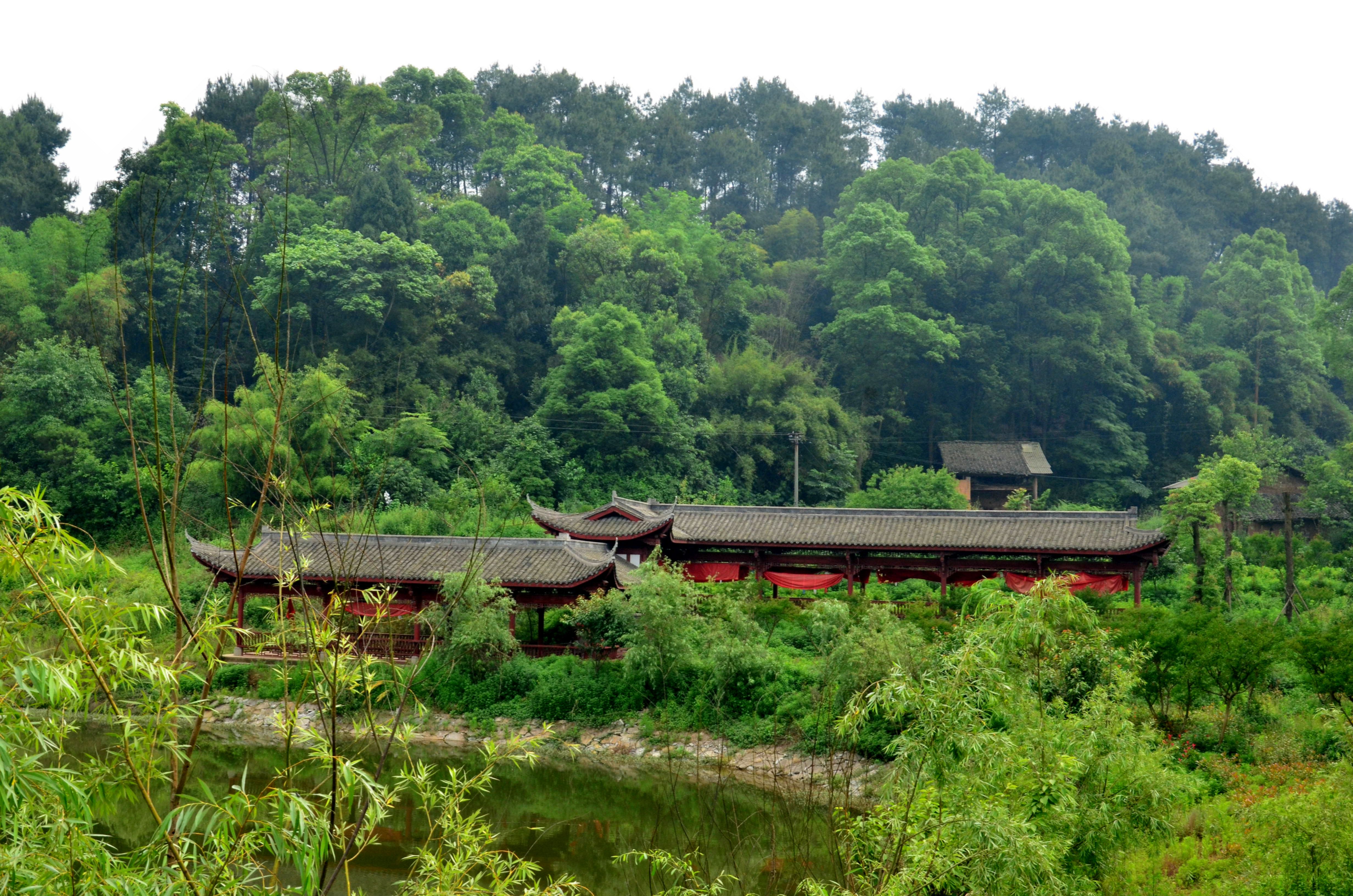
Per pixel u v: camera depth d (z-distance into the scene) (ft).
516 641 123.54
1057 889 44.60
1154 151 478.18
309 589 123.85
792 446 274.16
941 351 308.19
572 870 74.95
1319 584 168.04
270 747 106.63
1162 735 88.22
